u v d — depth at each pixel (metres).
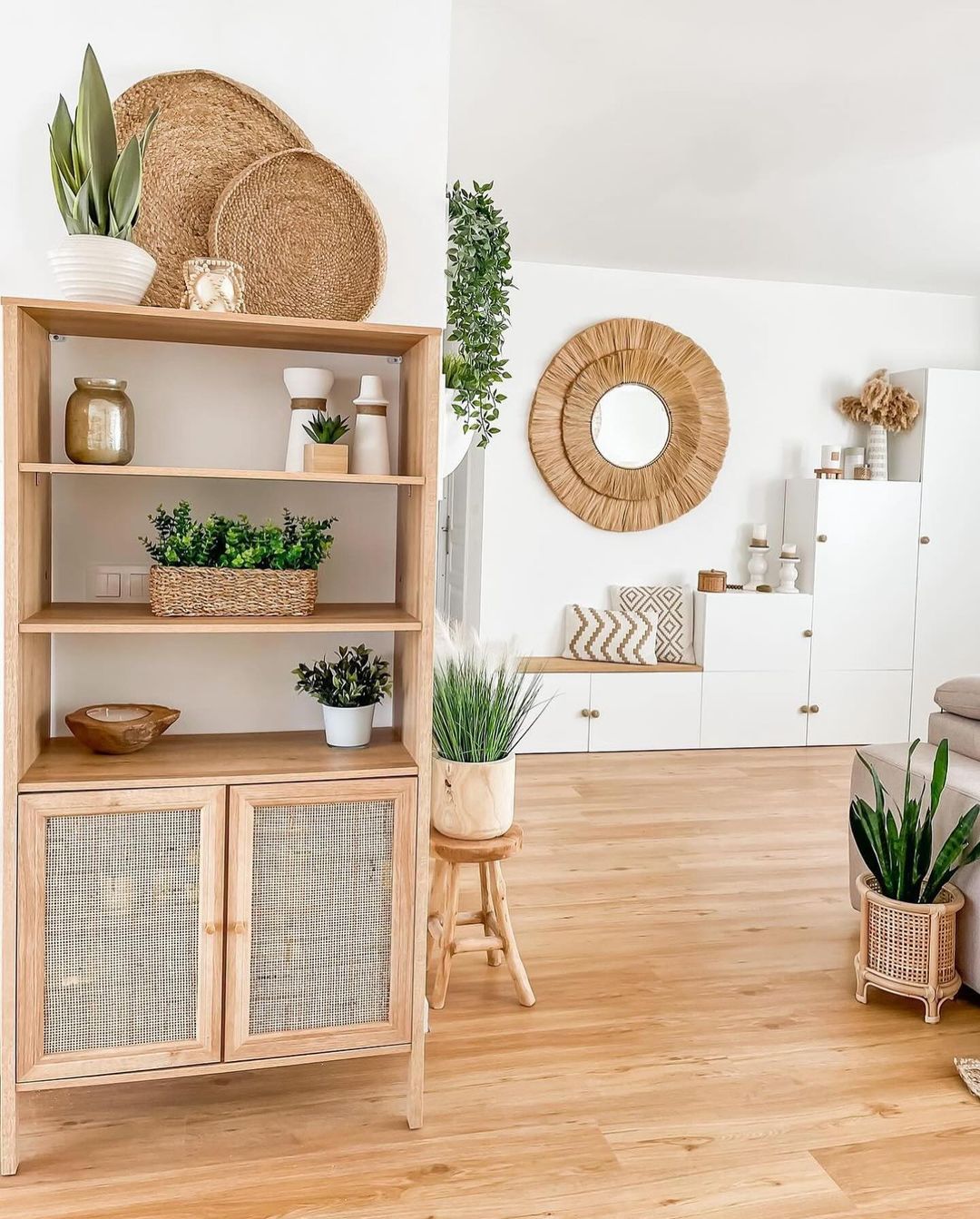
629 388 5.76
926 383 5.81
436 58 2.50
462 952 2.79
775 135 3.63
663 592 5.79
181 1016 2.10
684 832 4.20
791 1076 2.39
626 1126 2.18
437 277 2.54
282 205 2.34
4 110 2.24
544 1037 2.55
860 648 5.84
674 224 4.78
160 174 2.31
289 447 2.38
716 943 3.13
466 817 2.65
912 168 3.96
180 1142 2.12
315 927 2.15
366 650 2.45
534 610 5.77
